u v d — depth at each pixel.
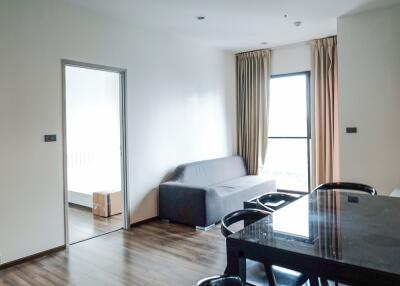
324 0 3.58
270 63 5.86
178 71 4.87
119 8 3.64
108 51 3.87
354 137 4.11
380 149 3.96
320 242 1.25
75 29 3.53
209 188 4.07
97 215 4.78
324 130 5.22
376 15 3.91
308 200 2.03
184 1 3.50
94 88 5.50
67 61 3.45
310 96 5.52
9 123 3.00
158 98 4.53
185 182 4.59
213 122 5.62
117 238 3.75
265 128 5.88
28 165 3.13
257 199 2.57
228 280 1.07
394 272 0.97
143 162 4.30
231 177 5.59
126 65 4.07
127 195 4.08
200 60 5.32
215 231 3.96
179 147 4.89
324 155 5.24
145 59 4.33
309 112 5.57
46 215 3.28
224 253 3.24
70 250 3.39
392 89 3.86
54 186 3.35
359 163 4.09
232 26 4.43
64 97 3.43
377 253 1.13
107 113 5.37
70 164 5.65
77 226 4.24
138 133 4.23
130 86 4.12
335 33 4.89
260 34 4.86
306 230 1.42
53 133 3.33
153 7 3.64
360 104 4.05
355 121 4.09
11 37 3.01
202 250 3.33
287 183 5.98
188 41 5.05
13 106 3.02
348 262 1.05
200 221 4.02
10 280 2.73
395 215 1.62
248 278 1.65
